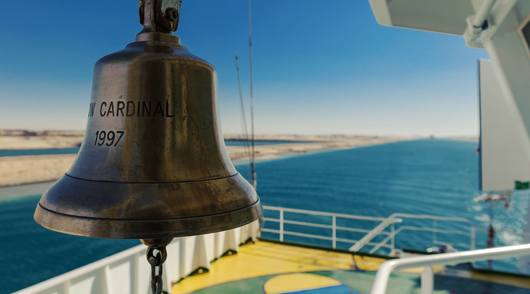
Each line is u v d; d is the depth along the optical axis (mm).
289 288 6082
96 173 1243
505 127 8617
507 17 4711
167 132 1289
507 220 30000
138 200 1122
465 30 5742
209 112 1458
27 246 24188
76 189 1198
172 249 6195
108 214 1084
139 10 1412
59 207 1151
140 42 1374
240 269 6859
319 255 7602
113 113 1314
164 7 1350
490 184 8547
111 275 4980
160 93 1304
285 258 7422
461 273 6555
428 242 36219
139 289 5398
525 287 6035
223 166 1415
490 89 8617
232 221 1201
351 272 6758
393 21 5730
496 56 4910
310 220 40156
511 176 8602
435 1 5562
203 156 1353
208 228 1137
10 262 23266
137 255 5387
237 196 1287
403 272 6762
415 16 5656
